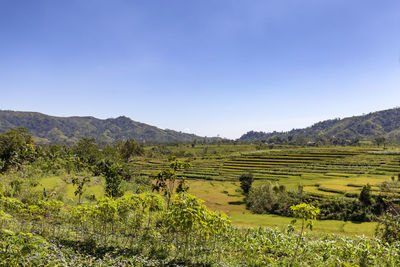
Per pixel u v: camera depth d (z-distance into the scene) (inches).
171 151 6520.7
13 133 1683.1
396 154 3961.6
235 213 1839.3
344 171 3107.8
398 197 1402.6
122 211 394.3
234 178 3344.0
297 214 349.4
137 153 5187.0
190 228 311.3
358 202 1542.8
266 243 437.7
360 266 358.3
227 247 429.1
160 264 310.8
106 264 281.1
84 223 481.7
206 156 5241.1
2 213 262.1
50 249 279.4
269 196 1889.8
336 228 1231.5
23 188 792.9
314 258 374.9
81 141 2888.8
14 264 205.6
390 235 574.6
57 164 1658.5
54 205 449.4
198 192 2645.2
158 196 402.0
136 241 403.2
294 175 3201.3
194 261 344.8
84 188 1119.6
